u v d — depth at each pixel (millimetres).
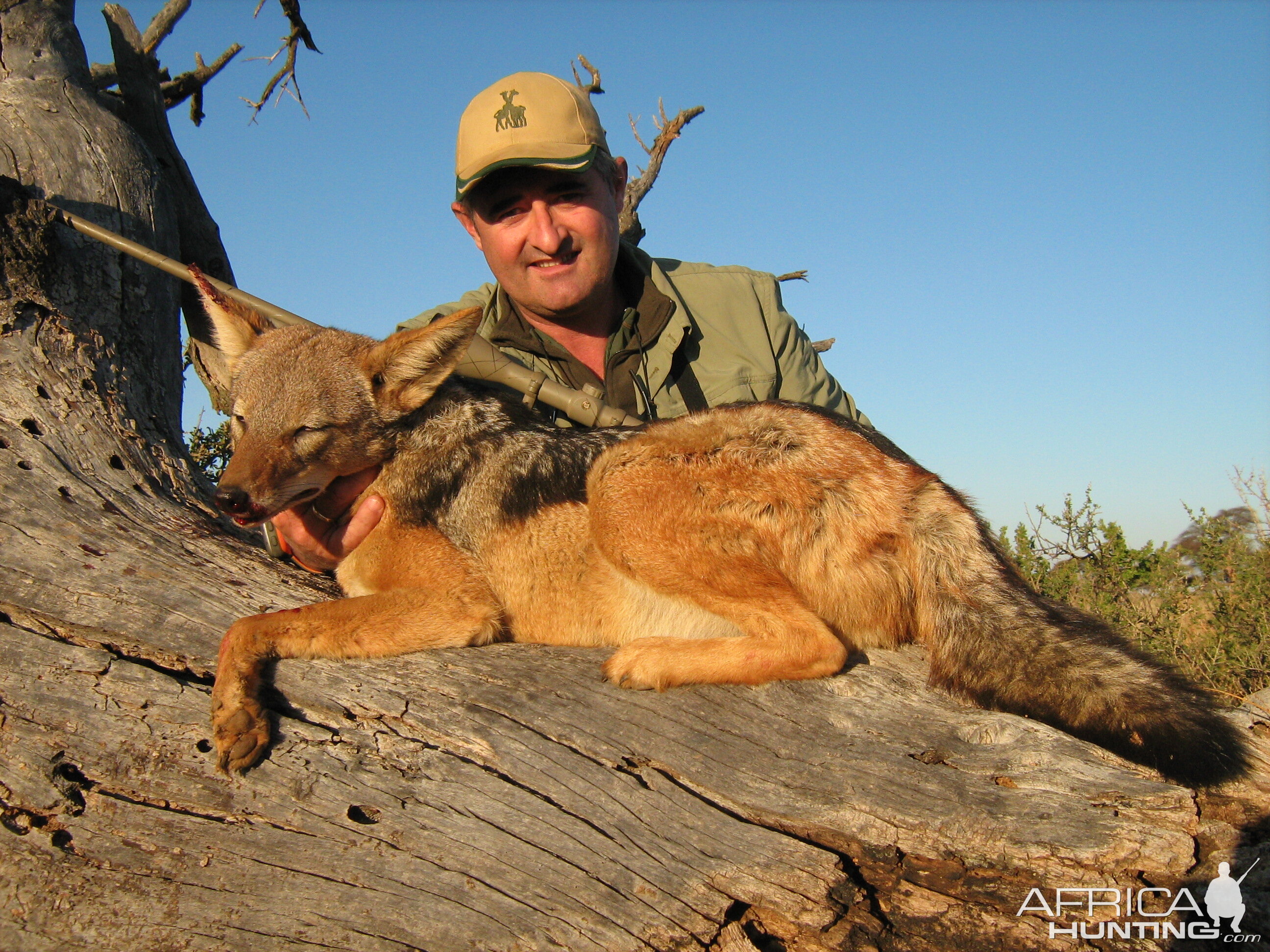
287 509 1063
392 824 842
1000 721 886
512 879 833
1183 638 1712
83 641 898
